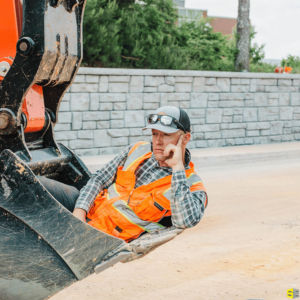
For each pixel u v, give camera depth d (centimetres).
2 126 240
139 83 1041
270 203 652
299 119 1362
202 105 1157
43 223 223
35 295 229
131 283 370
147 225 264
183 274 389
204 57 1361
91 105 984
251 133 1266
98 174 287
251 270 399
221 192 716
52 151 301
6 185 223
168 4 1251
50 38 246
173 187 251
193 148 1162
